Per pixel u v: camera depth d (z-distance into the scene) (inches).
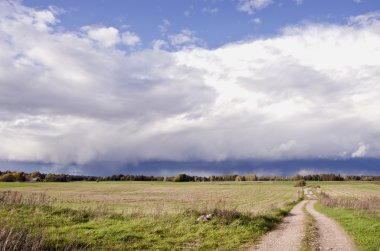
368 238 869.8
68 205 1753.2
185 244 788.6
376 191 5713.6
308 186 7539.4
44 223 911.0
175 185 7337.6
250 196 4008.4
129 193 4188.0
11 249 606.2
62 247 678.5
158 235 855.7
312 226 1136.8
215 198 3400.6
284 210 1820.9
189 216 1112.8
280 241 848.9
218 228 987.3
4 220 857.5
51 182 7800.2
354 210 1782.7
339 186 7667.3
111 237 797.2
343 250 749.9
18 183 6811.0
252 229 1005.8
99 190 4884.4
